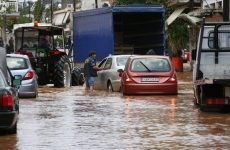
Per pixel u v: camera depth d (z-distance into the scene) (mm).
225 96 19688
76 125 16625
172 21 54031
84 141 14000
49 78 34188
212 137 14492
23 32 34469
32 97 25469
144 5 34500
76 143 13742
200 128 16000
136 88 26219
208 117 18344
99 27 36312
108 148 13094
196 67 21172
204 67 21141
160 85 26250
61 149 13039
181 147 13172
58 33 35531
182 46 56344
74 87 34094
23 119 17938
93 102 23266
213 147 13148
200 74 21109
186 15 50281
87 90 30672
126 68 26562
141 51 35875
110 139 14266
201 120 17641
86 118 18109
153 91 26266
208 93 19828
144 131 15492
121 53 35938
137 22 36000
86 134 15023
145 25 35719
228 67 21094
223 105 20375
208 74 21109
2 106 14695
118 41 36031
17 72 25094
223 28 21500
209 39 21531
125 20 36094
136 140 14109
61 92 29094
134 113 19359
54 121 17469
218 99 19750
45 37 34688
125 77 26438
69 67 34656
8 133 15188
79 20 38875
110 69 29516
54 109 20688
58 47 35562
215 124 16812
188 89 30656
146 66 26391
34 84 25328
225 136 14633
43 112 19766
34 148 13164
